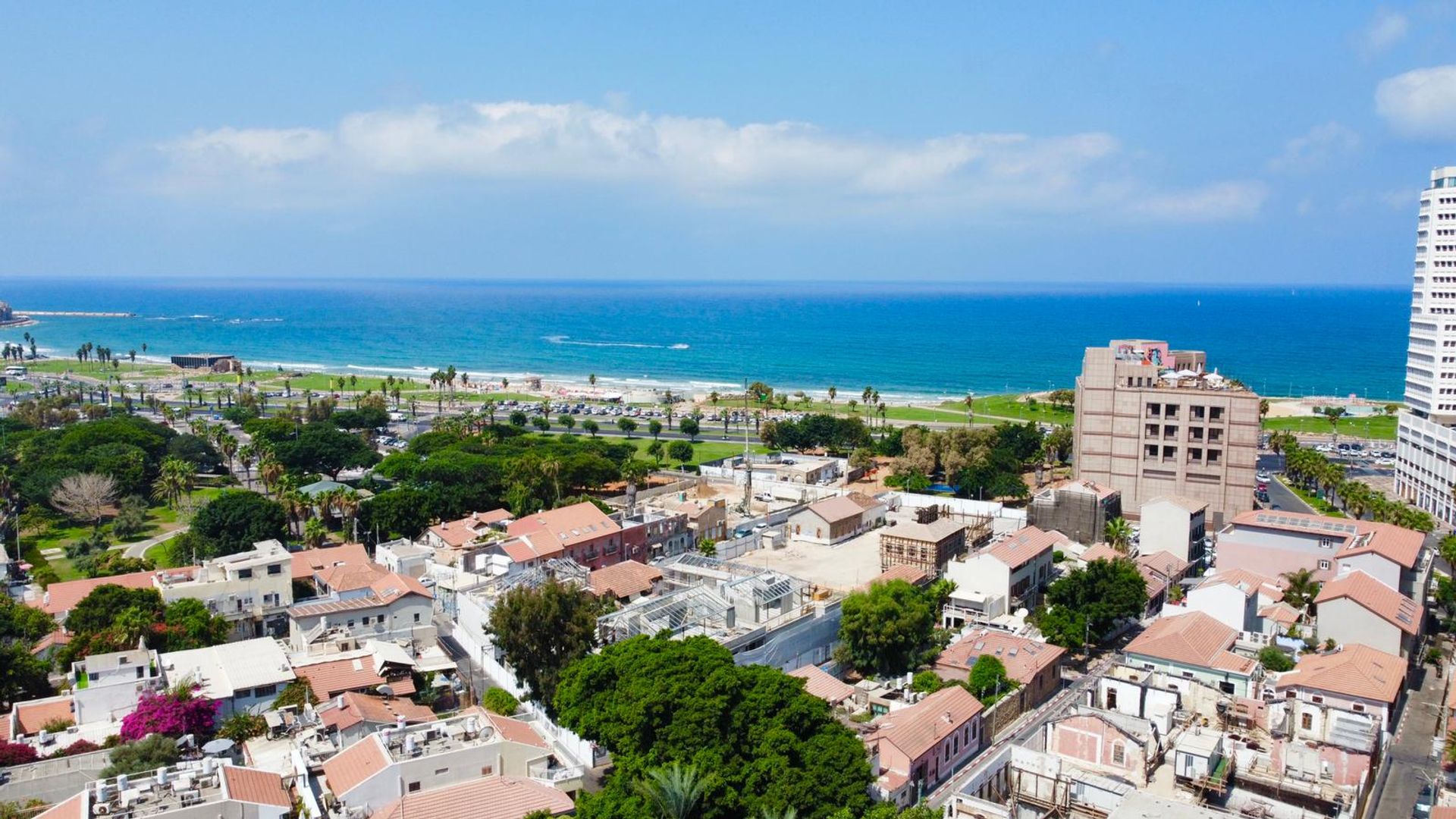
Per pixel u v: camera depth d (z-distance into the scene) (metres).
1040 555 167.62
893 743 101.25
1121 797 91.50
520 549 169.00
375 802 88.94
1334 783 95.06
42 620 143.38
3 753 98.00
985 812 87.38
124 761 93.62
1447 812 85.81
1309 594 154.12
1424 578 155.00
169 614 138.00
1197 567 192.00
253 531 187.88
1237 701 110.31
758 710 94.31
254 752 102.50
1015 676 126.69
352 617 140.75
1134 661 125.44
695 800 83.06
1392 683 111.25
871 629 132.25
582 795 88.31
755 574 154.88
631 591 154.75
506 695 120.94
